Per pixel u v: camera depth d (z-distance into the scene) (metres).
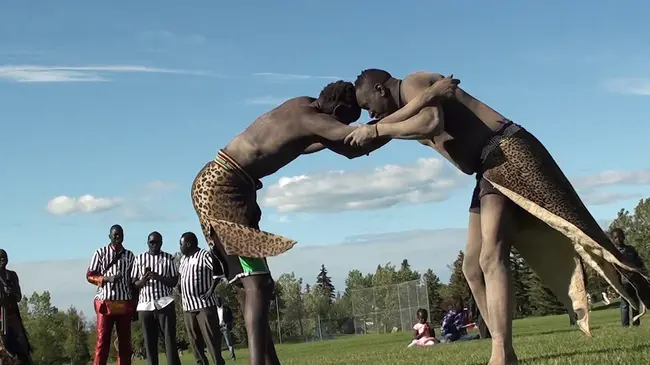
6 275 11.87
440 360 7.73
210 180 5.04
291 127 4.99
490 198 5.39
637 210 62.31
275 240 4.91
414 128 4.93
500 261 5.37
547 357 6.06
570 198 5.35
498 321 5.32
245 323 4.98
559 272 5.76
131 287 11.17
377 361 9.46
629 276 5.34
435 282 68.62
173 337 11.05
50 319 78.31
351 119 5.15
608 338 8.99
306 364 11.16
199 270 10.90
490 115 5.50
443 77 5.27
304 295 70.62
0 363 11.26
